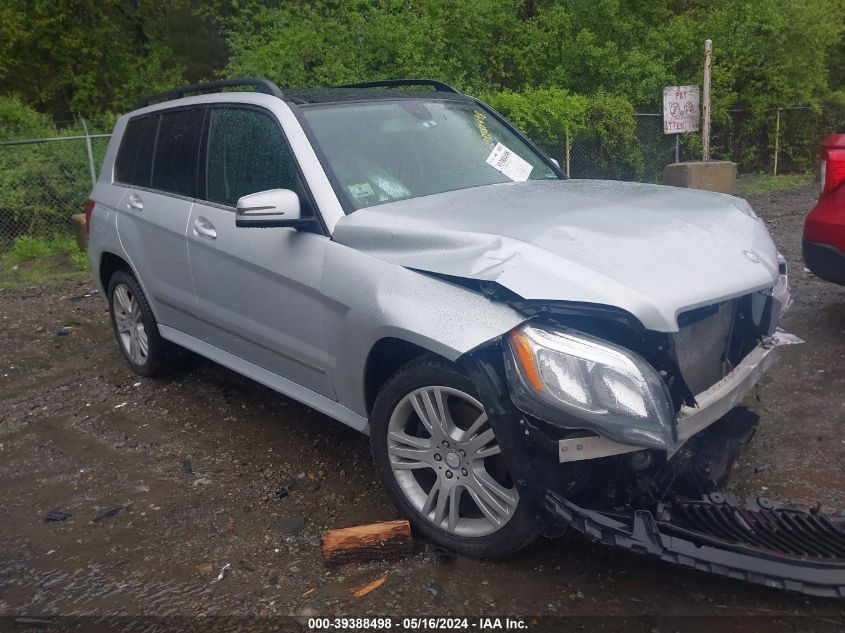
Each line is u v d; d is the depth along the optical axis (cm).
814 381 493
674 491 319
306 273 365
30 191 1105
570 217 334
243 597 309
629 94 1515
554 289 282
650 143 1539
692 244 322
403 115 431
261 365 423
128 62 1809
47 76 1805
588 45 1497
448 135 437
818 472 384
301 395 398
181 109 486
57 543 356
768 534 296
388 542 325
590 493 303
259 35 1466
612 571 315
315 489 393
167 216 472
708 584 305
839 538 302
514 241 303
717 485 333
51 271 970
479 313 294
